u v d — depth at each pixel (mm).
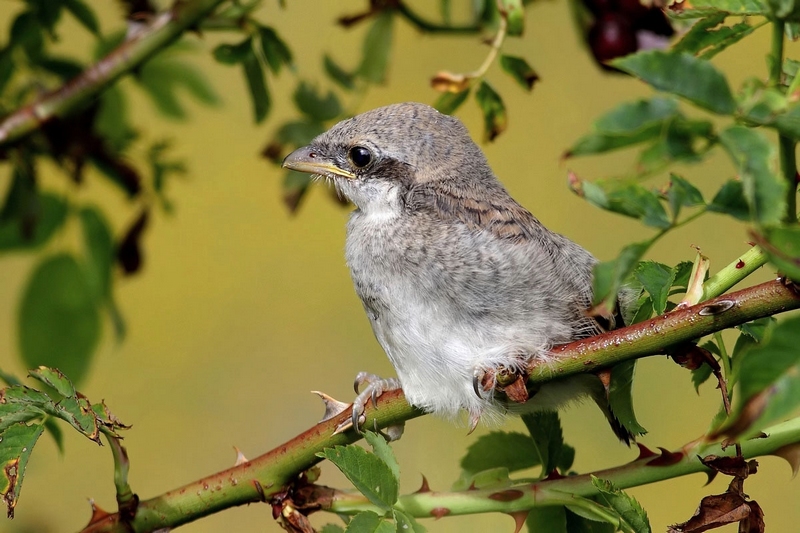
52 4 8656
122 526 7113
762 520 6312
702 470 6750
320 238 15867
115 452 7098
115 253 8984
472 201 8781
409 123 9281
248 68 8320
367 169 9133
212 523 13102
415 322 8477
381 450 6496
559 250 8641
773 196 4262
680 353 6285
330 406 7590
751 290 5945
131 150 9102
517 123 15672
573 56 15656
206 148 15555
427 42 15609
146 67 9312
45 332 8391
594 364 6629
